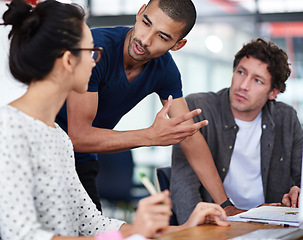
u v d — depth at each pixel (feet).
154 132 5.49
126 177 12.36
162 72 6.62
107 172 12.39
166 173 7.30
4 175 3.40
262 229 4.13
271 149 7.38
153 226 3.16
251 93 6.95
